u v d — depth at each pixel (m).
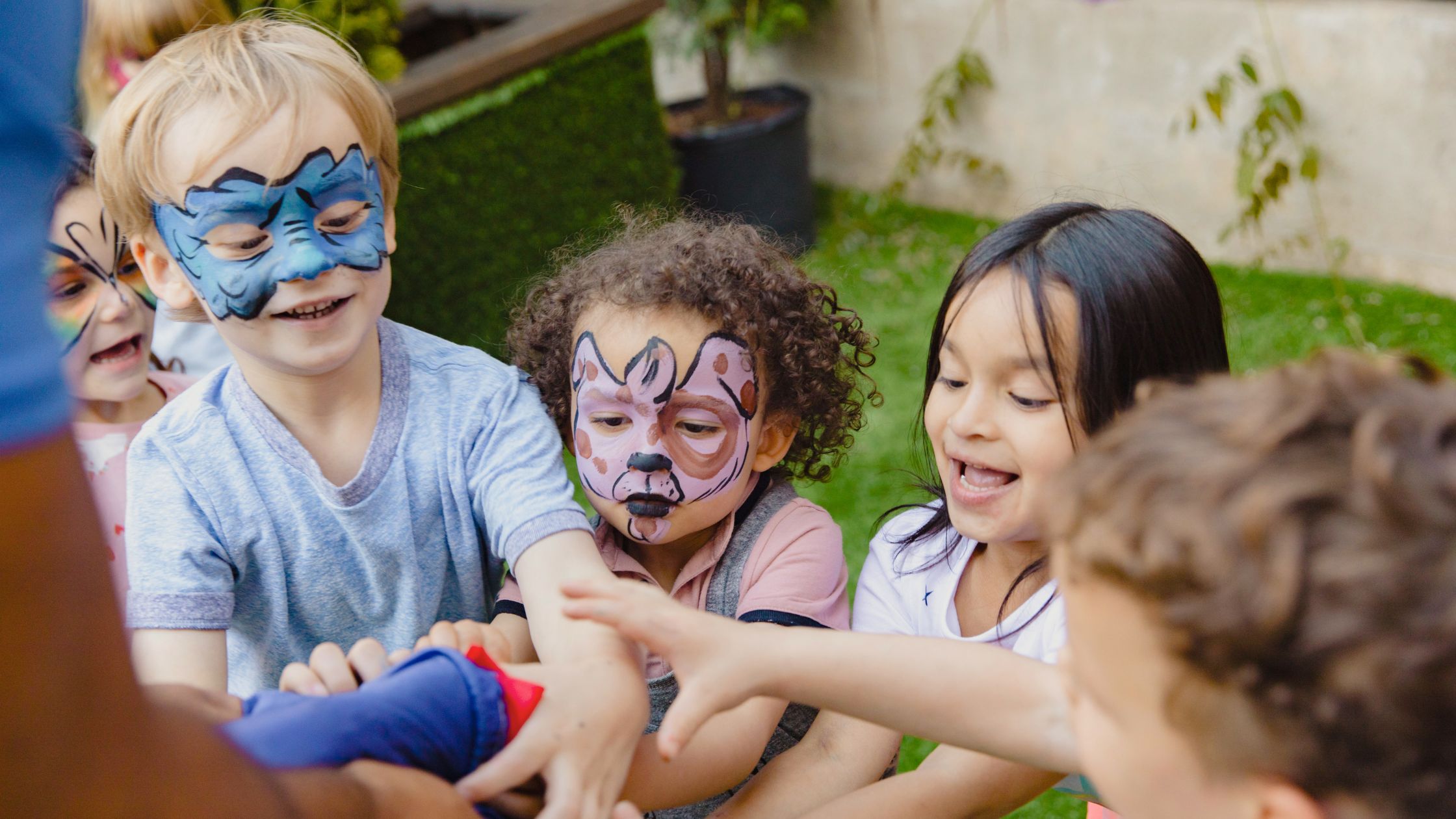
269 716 0.85
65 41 0.50
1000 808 1.25
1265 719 0.64
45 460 0.47
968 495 1.38
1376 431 0.63
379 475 1.37
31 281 0.48
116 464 1.82
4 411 0.45
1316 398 0.66
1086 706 0.79
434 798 0.82
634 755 1.15
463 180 3.70
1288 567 0.61
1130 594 0.69
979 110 4.88
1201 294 1.37
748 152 4.73
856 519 3.27
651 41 4.95
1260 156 3.87
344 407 1.38
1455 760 0.59
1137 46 4.34
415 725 0.90
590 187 4.13
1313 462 0.63
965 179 5.04
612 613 1.01
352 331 1.31
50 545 0.48
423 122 3.55
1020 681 0.98
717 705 0.99
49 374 0.47
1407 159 3.87
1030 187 4.85
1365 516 0.60
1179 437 0.69
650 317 1.39
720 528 1.47
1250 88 4.09
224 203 1.25
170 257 1.33
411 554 1.39
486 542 1.46
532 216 3.95
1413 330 3.76
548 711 1.00
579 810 0.95
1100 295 1.29
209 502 1.32
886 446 3.57
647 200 4.38
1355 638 0.59
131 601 1.27
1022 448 1.31
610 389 1.39
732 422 1.40
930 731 1.00
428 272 3.67
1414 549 0.59
